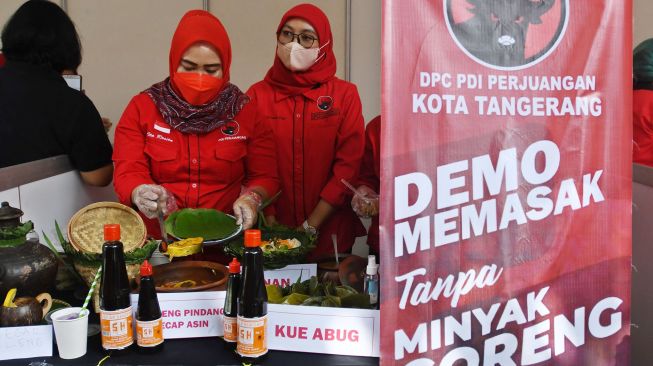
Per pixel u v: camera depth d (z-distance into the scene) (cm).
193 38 174
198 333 125
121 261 116
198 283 136
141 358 116
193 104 181
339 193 206
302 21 210
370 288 132
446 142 102
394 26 100
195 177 184
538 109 103
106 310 115
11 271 124
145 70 390
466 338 106
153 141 181
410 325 105
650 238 150
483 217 104
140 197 157
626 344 109
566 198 105
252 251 114
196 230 153
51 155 198
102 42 385
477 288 105
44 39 192
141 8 382
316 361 116
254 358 114
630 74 104
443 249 104
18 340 116
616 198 106
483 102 102
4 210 128
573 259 107
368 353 119
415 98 101
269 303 121
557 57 103
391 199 102
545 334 108
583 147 105
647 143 199
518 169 104
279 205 222
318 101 216
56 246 169
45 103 193
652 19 364
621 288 108
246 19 384
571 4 102
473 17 101
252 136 194
